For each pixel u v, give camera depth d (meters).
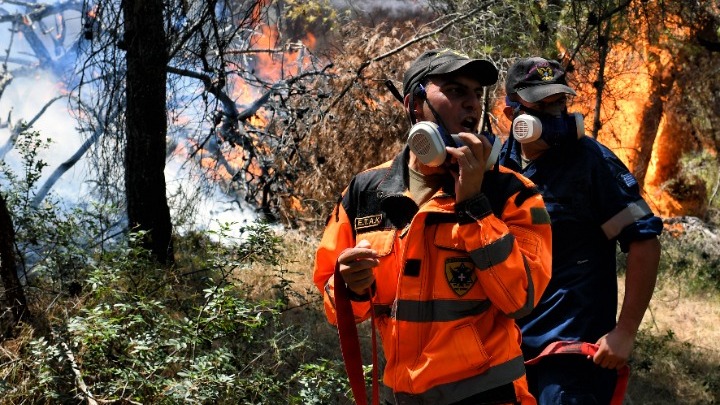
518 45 8.70
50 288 6.22
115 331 4.93
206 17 8.04
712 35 10.31
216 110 10.00
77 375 4.91
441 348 2.81
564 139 4.11
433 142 2.73
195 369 4.97
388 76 11.60
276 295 7.12
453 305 2.82
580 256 4.06
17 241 6.47
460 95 2.89
